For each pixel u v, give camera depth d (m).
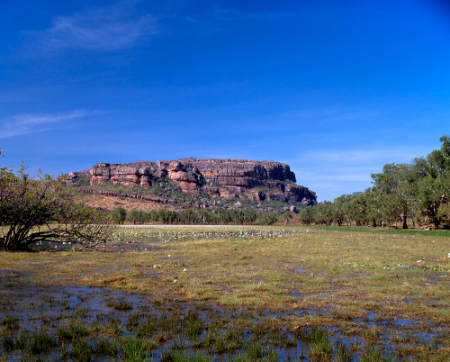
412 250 23.23
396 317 7.98
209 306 8.81
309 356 5.73
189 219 174.12
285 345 6.21
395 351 5.92
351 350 5.93
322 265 16.19
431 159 68.56
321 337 6.43
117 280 11.86
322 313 8.25
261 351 5.83
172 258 18.92
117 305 8.48
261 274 13.57
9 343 5.91
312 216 150.12
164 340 6.35
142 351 5.78
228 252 22.08
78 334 6.39
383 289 10.78
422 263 16.58
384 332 6.91
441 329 7.07
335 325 7.36
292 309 8.60
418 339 6.41
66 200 23.72
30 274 12.89
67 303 8.74
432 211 61.59
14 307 8.18
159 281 11.88
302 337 6.59
